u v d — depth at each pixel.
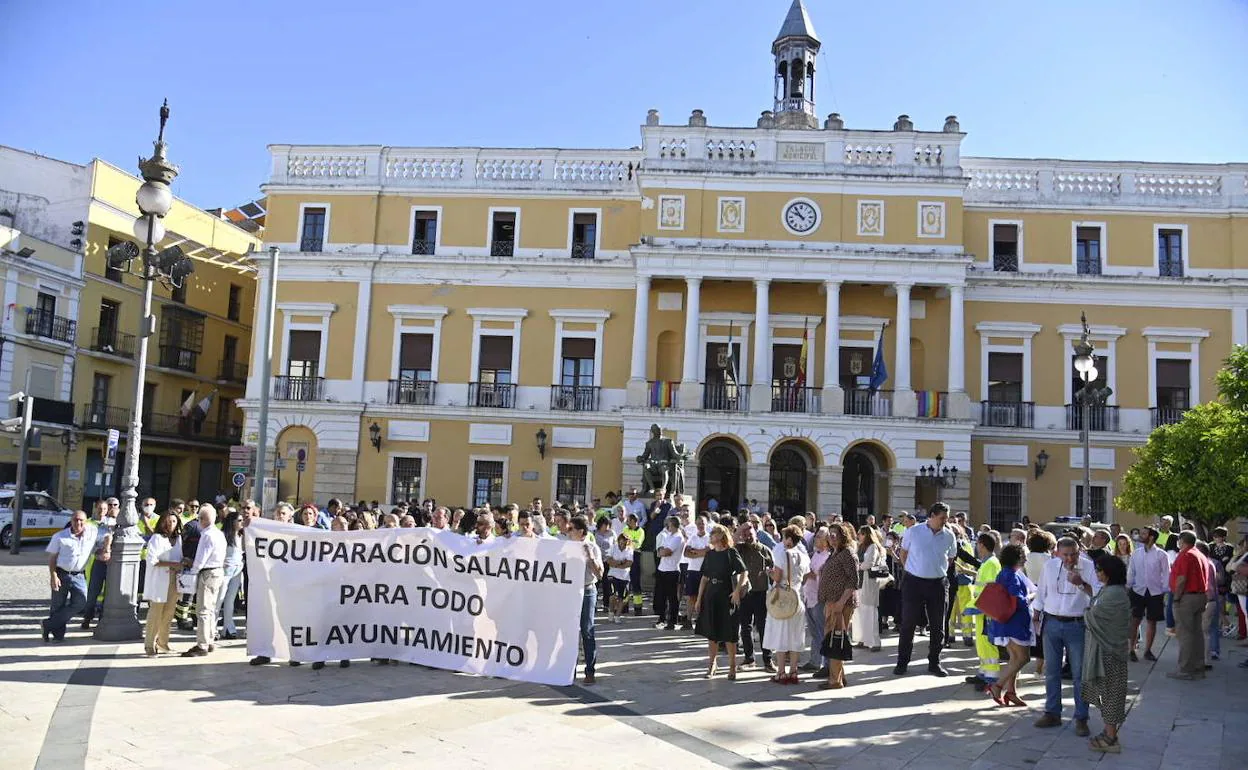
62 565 11.81
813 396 29.42
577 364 31.39
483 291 31.69
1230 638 15.63
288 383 31.19
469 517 12.82
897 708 9.38
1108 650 7.98
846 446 28.44
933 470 28.16
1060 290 30.61
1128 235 30.84
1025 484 29.91
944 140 29.84
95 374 34.03
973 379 30.48
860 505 30.75
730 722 8.63
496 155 32.03
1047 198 31.11
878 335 30.66
